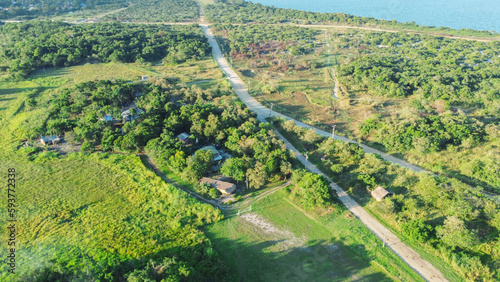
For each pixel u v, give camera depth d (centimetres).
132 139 8656
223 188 7344
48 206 6844
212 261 5562
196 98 12212
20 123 10225
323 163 8619
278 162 8031
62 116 10194
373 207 6981
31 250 5691
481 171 7769
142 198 7169
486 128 9694
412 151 9088
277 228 6512
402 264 5647
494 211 6288
